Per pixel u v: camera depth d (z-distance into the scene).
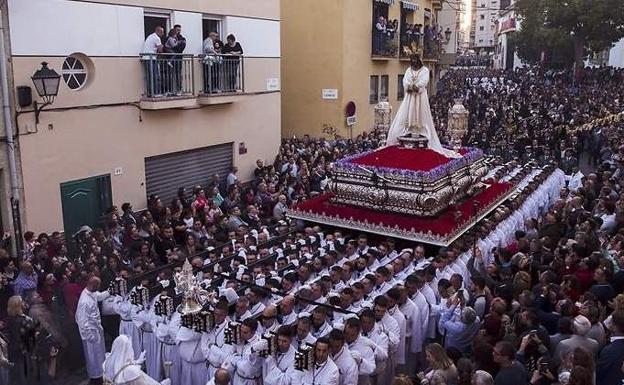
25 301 8.84
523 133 23.45
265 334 7.59
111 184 13.48
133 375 6.02
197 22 15.58
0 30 10.74
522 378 6.16
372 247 11.48
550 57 60.69
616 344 6.69
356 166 13.18
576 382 5.58
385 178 12.79
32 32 11.42
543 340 6.89
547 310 8.23
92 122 12.88
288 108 24.25
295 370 7.10
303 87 23.86
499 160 19.27
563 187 18.02
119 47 13.36
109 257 10.12
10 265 9.72
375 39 25.25
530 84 48.62
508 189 15.73
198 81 15.52
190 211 13.21
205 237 12.19
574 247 9.80
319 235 12.16
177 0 14.84
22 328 8.20
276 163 18.05
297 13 23.36
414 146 14.54
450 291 8.87
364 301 8.86
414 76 14.52
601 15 44.97
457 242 11.73
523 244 10.90
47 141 11.91
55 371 8.88
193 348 8.02
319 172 17.02
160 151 14.75
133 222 12.03
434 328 9.60
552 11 47.03
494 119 26.64
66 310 9.25
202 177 16.50
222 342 7.75
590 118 26.27
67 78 12.29
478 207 13.70
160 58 14.05
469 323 8.20
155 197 13.44
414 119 14.65
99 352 8.96
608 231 11.84
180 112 15.22
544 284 8.62
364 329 7.87
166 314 8.39
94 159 13.01
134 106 13.87
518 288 8.55
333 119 23.64
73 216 12.68
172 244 11.74
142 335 8.82
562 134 23.16
